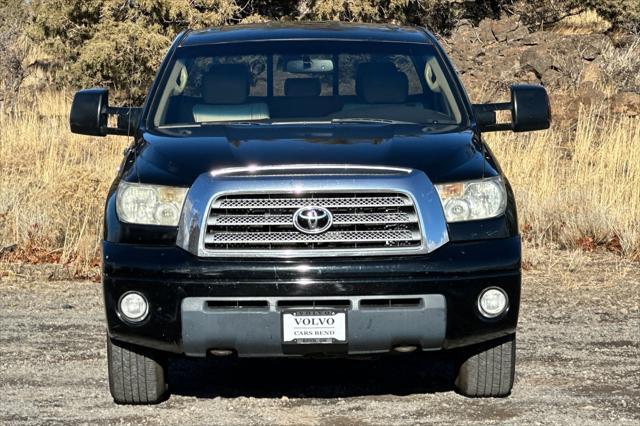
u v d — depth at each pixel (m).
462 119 8.80
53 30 25.48
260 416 7.70
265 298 7.31
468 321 7.45
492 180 7.73
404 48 9.41
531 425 7.43
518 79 24.39
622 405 7.91
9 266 13.09
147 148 8.13
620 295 11.80
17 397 8.18
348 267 7.31
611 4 30.38
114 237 7.65
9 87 25.94
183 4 24.17
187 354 7.54
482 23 25.77
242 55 9.29
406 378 8.76
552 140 19.27
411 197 7.41
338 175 7.39
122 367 7.83
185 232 7.42
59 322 10.66
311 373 8.95
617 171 16.97
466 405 7.93
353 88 9.05
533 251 13.59
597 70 24.38
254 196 7.39
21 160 18.80
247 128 8.48
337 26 9.88
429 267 7.36
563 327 10.40
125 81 24.86
